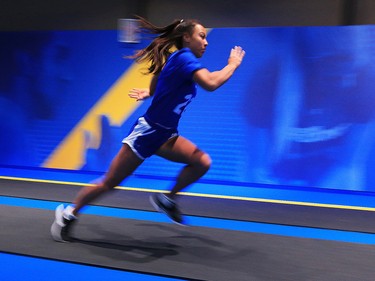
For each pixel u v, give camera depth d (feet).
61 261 7.82
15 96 18.51
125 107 17.19
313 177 15.53
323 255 8.52
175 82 8.21
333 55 15.35
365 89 15.10
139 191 14.61
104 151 17.43
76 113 17.79
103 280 7.04
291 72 15.71
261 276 7.29
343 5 16.60
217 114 16.34
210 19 18.01
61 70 17.95
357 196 14.61
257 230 10.37
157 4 18.54
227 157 16.22
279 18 17.26
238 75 16.15
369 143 15.06
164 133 8.52
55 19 19.71
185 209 12.29
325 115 15.43
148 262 7.84
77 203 8.75
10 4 20.10
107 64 17.44
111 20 19.06
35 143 18.33
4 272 7.27
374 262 8.17
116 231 9.81
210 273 7.36
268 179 15.90
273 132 15.87
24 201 12.71
